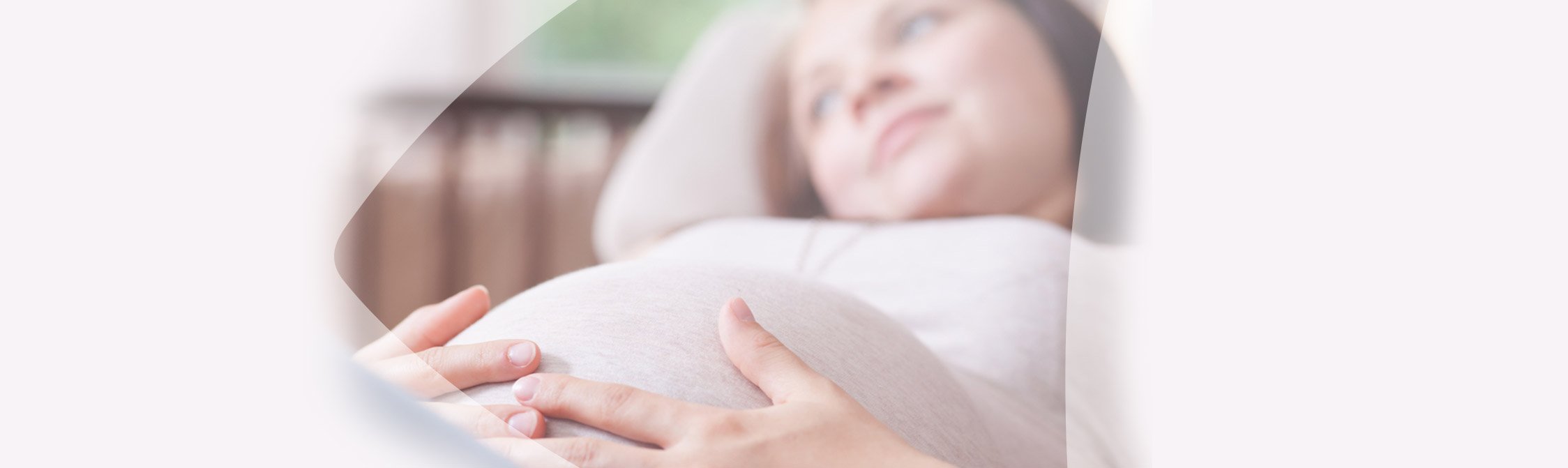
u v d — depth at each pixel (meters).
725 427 0.27
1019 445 0.40
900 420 0.32
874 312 0.38
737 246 0.69
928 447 0.32
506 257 0.83
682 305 0.33
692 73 0.82
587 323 0.32
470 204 0.78
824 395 0.29
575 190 0.94
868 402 0.32
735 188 0.77
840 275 0.61
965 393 0.38
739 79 0.77
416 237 0.67
